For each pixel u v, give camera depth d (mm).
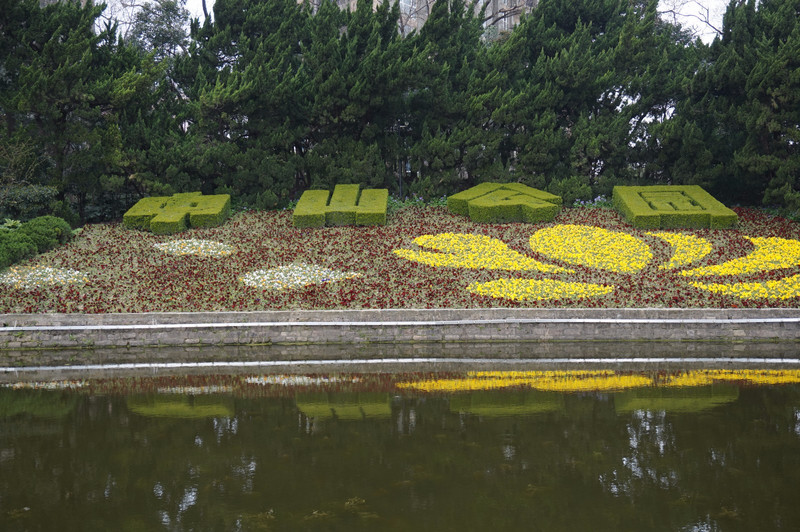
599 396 11242
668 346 15391
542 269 19703
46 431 9688
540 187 27750
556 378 12594
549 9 31500
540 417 10117
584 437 9172
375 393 11672
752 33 26844
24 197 23656
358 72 27031
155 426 9891
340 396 11500
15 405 11062
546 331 16047
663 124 27141
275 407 10852
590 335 15992
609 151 27844
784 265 19609
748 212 25344
